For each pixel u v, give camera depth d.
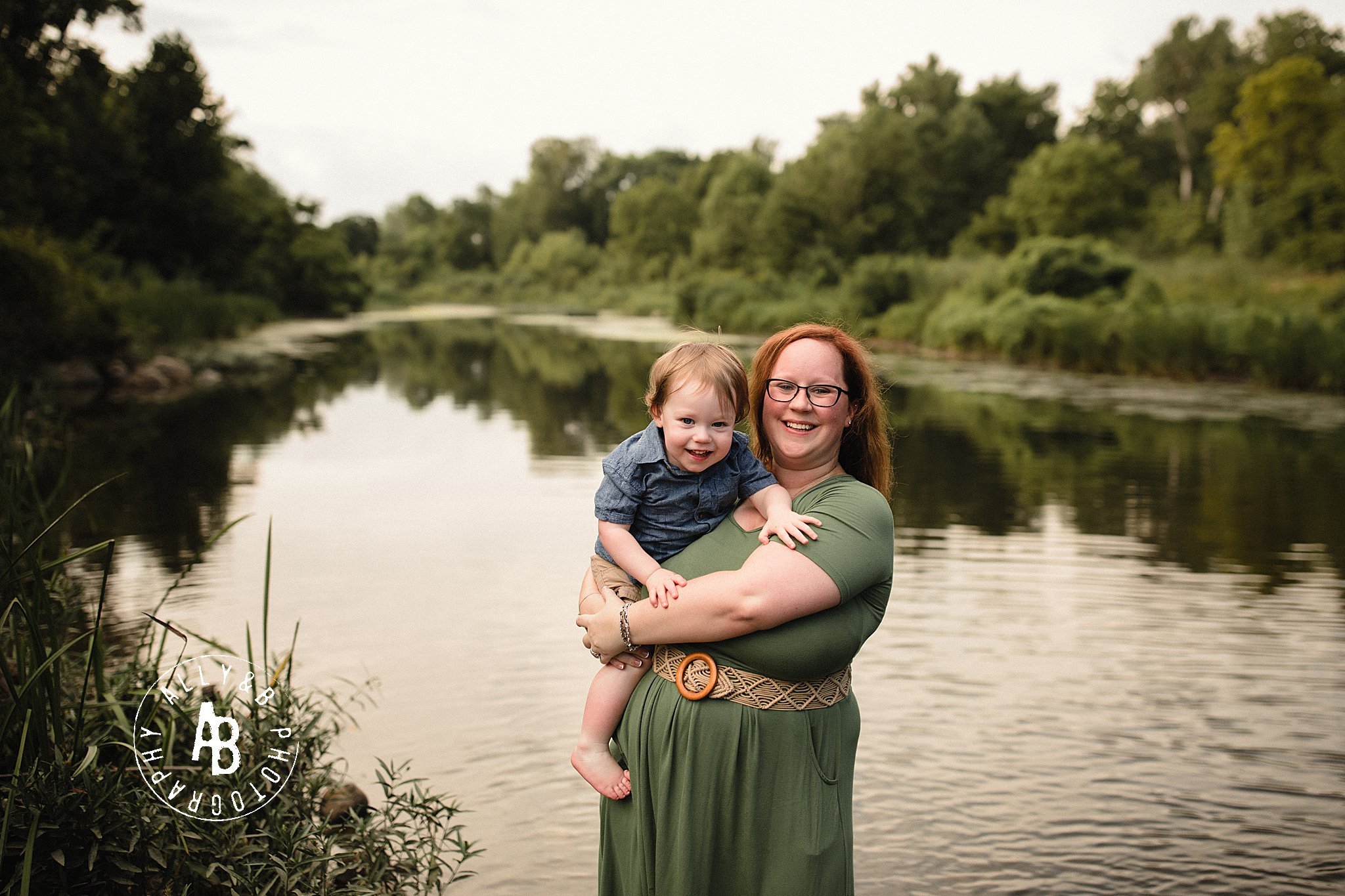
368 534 7.56
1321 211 30.08
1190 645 5.27
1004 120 65.75
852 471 2.34
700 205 74.69
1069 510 8.59
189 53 30.11
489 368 23.72
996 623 5.59
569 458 11.29
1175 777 3.83
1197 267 28.83
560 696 4.48
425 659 4.92
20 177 20.42
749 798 1.99
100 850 2.52
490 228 111.44
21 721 2.67
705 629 1.96
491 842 3.31
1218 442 12.48
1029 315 24.22
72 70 27.12
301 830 2.90
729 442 2.10
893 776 3.83
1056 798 3.66
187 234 31.38
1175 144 60.47
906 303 33.03
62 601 3.77
